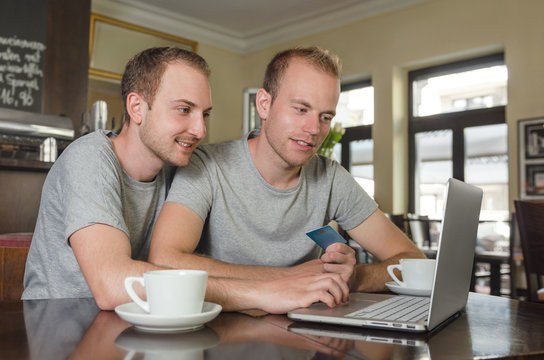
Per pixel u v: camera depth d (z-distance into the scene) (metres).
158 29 5.99
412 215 4.60
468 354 0.61
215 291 0.87
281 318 0.83
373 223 1.50
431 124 5.23
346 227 1.53
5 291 1.42
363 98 5.77
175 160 1.12
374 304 0.91
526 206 1.91
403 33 5.25
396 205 5.28
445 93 5.16
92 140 1.13
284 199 1.36
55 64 4.09
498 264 3.79
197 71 1.11
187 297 0.71
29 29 4.00
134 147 1.16
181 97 1.08
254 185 1.35
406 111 5.42
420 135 5.35
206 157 1.34
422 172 5.32
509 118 4.46
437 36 4.98
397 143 5.33
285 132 1.23
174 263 1.08
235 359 0.56
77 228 0.96
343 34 5.77
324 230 1.04
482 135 4.88
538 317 0.87
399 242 1.49
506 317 0.87
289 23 6.11
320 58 1.22
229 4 5.64
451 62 5.07
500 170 4.73
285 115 1.23
